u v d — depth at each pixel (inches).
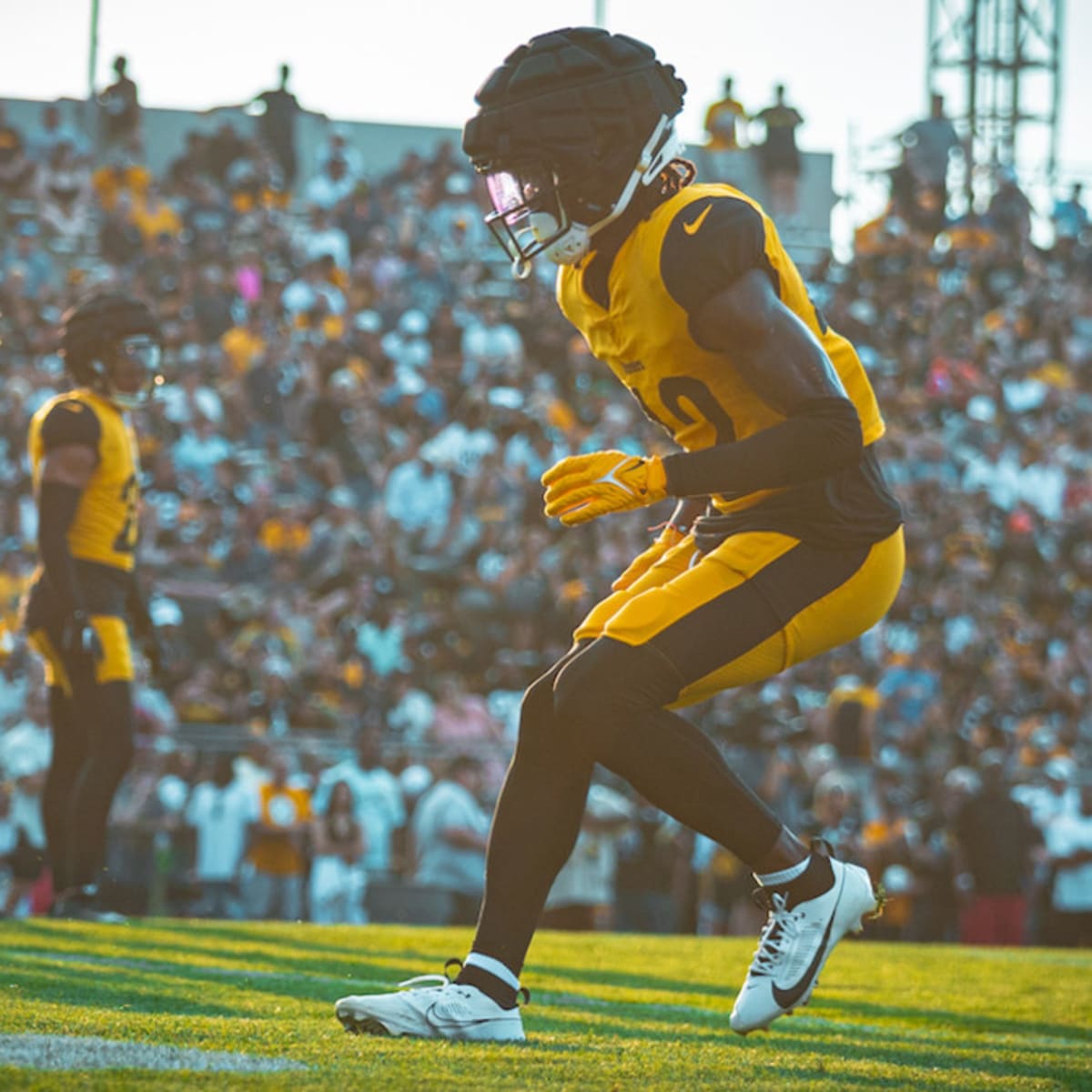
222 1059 378.6
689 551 490.0
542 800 464.1
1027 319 3056.1
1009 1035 577.9
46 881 1355.8
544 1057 408.8
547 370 2630.4
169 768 1476.4
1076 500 2667.3
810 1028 560.7
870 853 1583.4
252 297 2527.1
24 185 2687.0
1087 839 1675.7
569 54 461.1
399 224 2805.1
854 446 441.1
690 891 1525.6
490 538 2191.2
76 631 881.5
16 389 2175.2
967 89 3435.0
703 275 445.4
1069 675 2260.1
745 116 3122.5
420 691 1918.1
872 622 488.1
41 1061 363.6
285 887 1422.2
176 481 2101.4
